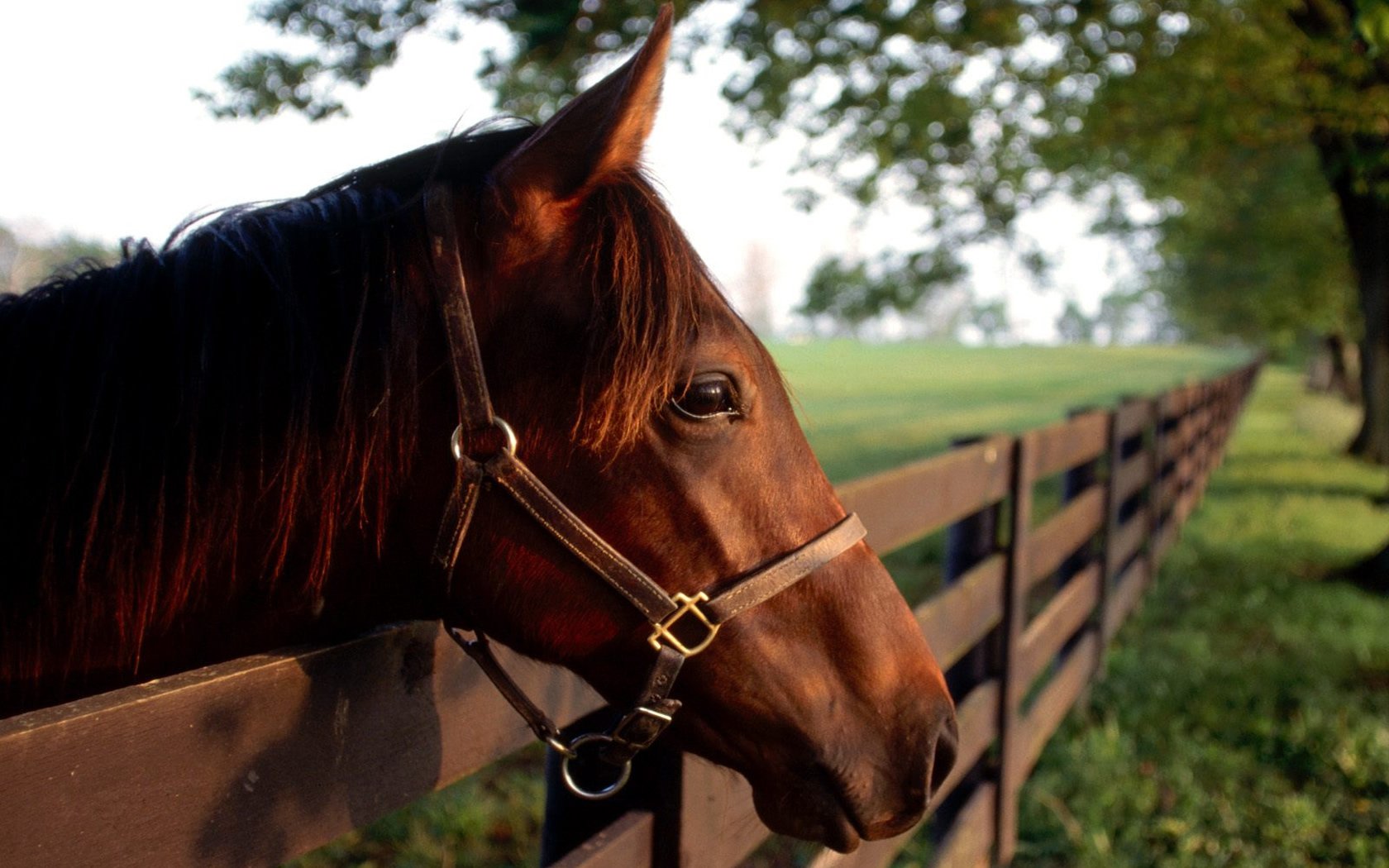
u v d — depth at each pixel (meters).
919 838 3.43
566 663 1.29
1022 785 3.88
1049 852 3.46
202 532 1.21
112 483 1.20
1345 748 4.09
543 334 1.21
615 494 1.21
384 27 4.33
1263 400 36.62
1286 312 20.05
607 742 1.30
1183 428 9.52
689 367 1.20
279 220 1.31
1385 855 3.39
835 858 2.20
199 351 1.22
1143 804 3.69
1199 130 8.17
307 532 1.24
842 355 70.44
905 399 32.69
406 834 3.37
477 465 1.18
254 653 1.33
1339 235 15.66
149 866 0.92
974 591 2.91
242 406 1.21
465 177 1.30
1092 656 4.88
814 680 1.29
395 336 1.21
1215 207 15.66
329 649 1.12
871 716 1.30
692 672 1.28
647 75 1.18
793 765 1.29
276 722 1.05
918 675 1.34
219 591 1.27
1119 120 9.23
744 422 1.26
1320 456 16.61
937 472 2.62
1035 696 4.27
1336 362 35.22
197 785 0.96
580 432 1.19
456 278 1.20
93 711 0.86
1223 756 4.09
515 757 4.14
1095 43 7.45
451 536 1.20
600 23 4.97
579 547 1.20
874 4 6.51
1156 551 7.20
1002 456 3.26
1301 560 7.99
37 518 1.23
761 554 1.27
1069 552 4.36
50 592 1.22
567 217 1.24
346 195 1.33
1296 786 3.90
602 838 1.51
